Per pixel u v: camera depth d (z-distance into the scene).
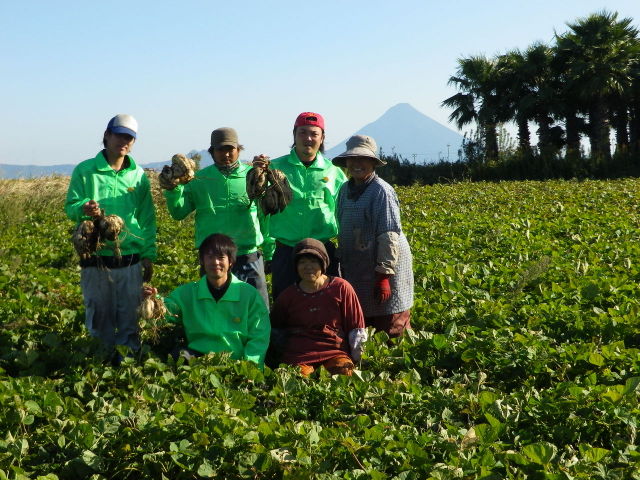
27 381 4.61
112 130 5.11
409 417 4.23
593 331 5.57
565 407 4.03
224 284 5.32
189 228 14.06
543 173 29.95
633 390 4.03
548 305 6.23
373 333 5.48
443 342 5.16
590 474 3.33
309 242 5.34
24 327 6.07
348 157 5.53
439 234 11.59
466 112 35.41
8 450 3.64
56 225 14.99
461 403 4.32
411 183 32.88
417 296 7.02
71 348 5.31
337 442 3.68
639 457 3.46
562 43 31.95
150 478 3.61
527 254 9.05
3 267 9.05
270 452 3.50
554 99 32.19
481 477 3.22
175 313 5.36
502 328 5.57
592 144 32.44
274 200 5.48
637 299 6.48
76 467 3.59
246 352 5.23
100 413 4.12
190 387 4.64
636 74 31.22
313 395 4.52
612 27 31.12
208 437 3.68
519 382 4.82
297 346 5.34
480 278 7.91
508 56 34.12
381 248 5.45
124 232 5.22
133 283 5.36
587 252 9.28
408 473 3.36
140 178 5.45
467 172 32.47
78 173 5.22
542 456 3.38
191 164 5.38
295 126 5.85
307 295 5.38
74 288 8.07
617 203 15.20
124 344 5.42
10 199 17.12
